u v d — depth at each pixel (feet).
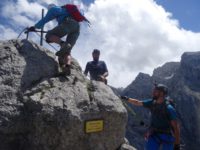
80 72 37.01
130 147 34.53
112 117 32.65
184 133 369.50
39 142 30.12
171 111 26.50
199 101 385.50
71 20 35.24
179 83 410.52
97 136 31.99
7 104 30.50
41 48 35.17
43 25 34.55
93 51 45.06
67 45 33.55
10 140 30.40
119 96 32.37
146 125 32.27
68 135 30.09
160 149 26.78
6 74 31.96
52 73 33.99
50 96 31.09
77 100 31.60
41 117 29.84
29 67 33.19
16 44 34.83
